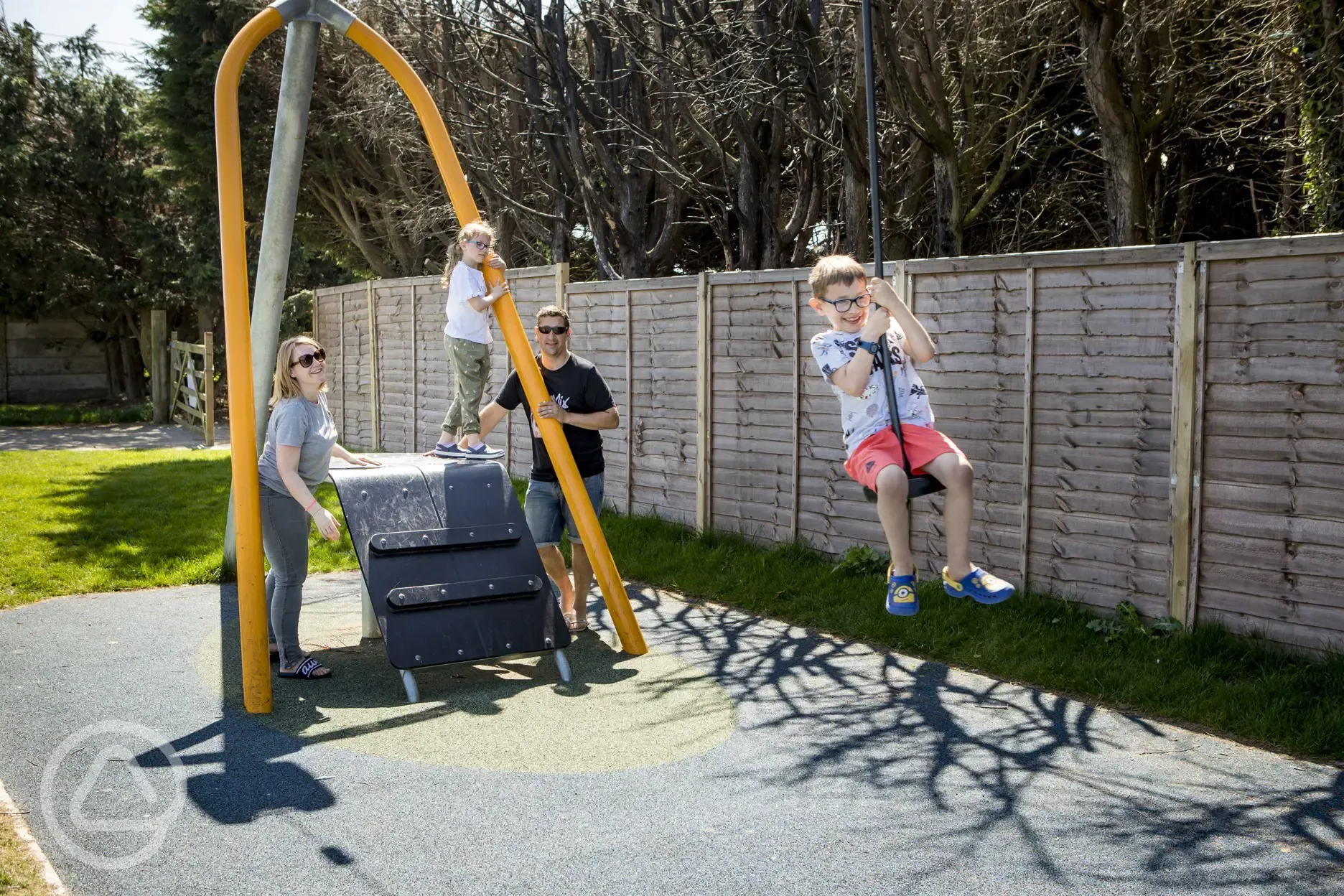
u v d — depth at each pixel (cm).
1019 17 1066
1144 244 862
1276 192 1191
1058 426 677
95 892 338
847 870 355
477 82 1449
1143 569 639
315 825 390
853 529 812
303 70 632
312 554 913
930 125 936
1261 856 365
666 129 1241
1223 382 595
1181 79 1048
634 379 1014
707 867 357
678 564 836
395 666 542
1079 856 365
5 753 461
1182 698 524
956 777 438
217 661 607
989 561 727
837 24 999
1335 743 464
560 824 392
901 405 394
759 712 523
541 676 590
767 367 869
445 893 339
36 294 2566
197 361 2109
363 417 1602
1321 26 753
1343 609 551
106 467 1427
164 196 2561
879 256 371
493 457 712
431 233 1912
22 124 2522
